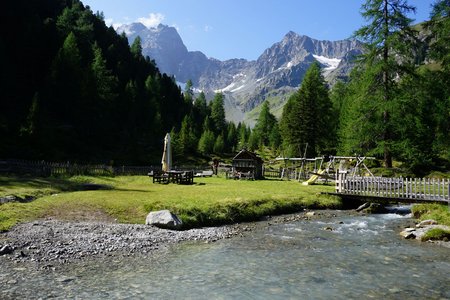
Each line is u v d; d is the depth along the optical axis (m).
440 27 41.19
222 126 149.75
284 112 96.69
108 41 143.75
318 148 68.62
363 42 42.41
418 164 42.28
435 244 16.33
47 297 9.34
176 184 35.81
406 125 38.88
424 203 24.47
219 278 11.35
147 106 116.69
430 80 40.81
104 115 100.56
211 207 21.50
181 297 9.75
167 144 38.97
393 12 40.62
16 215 17.42
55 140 77.69
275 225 20.66
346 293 10.30
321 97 72.38
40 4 124.44
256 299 9.75
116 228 17.02
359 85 44.03
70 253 13.23
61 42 107.38
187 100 161.12
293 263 13.14
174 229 18.09
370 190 27.81
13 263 11.77
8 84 86.81
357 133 42.12
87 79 86.88
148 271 11.84
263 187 34.28
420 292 10.45
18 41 100.38
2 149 63.06
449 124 39.88
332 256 14.18
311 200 27.66
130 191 27.62
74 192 26.31
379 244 16.31
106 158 81.88
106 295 9.68
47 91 90.38
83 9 151.00
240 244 15.91
